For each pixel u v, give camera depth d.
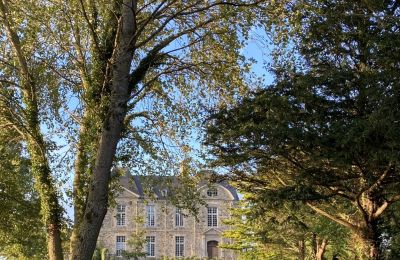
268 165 18.08
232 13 16.27
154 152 21.08
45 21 17.11
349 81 14.84
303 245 30.84
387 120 13.09
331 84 15.07
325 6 16.12
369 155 14.29
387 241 18.75
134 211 84.88
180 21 19.20
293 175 17.38
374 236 17.45
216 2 17.25
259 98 15.93
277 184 19.34
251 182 20.05
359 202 17.19
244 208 37.56
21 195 24.66
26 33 17.61
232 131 16.25
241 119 16.50
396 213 19.97
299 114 15.07
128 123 20.45
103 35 17.61
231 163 17.95
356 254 22.66
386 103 13.45
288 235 28.64
